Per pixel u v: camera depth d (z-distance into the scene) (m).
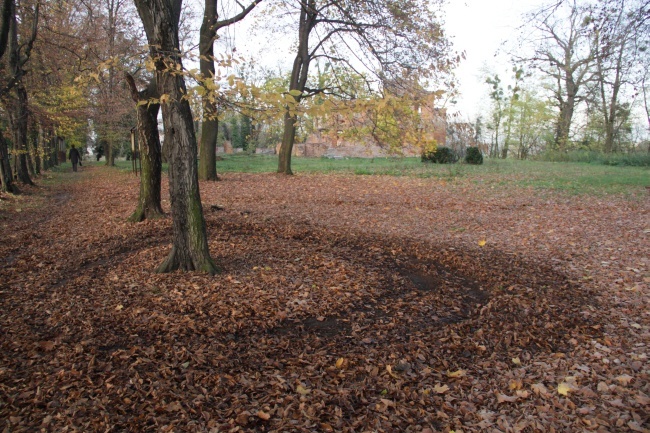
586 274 6.63
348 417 3.32
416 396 3.60
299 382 3.70
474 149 28.69
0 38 11.81
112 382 3.57
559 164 30.20
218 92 4.63
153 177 9.62
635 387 3.65
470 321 5.00
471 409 3.45
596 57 9.89
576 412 3.38
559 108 39.97
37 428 3.03
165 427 3.09
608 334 4.70
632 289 5.88
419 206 12.62
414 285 6.09
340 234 8.90
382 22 11.00
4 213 11.91
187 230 6.05
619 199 13.29
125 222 9.56
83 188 18.58
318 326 4.78
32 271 6.51
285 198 13.96
